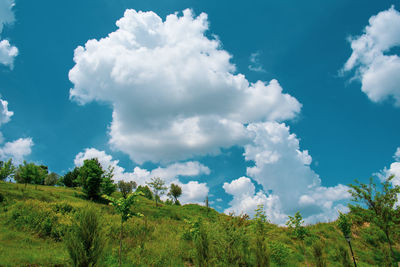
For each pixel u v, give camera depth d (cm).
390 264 1501
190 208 3766
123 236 1547
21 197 2250
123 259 1148
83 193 3672
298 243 2045
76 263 729
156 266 1165
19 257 920
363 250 2098
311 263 1684
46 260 943
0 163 3975
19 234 1277
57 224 1425
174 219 2962
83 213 809
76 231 774
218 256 1286
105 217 1770
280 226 2445
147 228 1828
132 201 1116
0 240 1141
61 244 1207
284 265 1509
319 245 1459
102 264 966
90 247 766
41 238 1291
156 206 3744
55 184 5347
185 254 1388
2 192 2212
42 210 1623
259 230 1583
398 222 1495
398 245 2155
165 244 1484
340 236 2314
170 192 5106
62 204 1850
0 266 828
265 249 1129
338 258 1712
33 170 3161
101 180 3684
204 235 1156
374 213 1545
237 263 1273
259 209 1698
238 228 1493
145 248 1350
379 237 2222
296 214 1644
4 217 1527
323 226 2536
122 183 4431
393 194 1498
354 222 2458
